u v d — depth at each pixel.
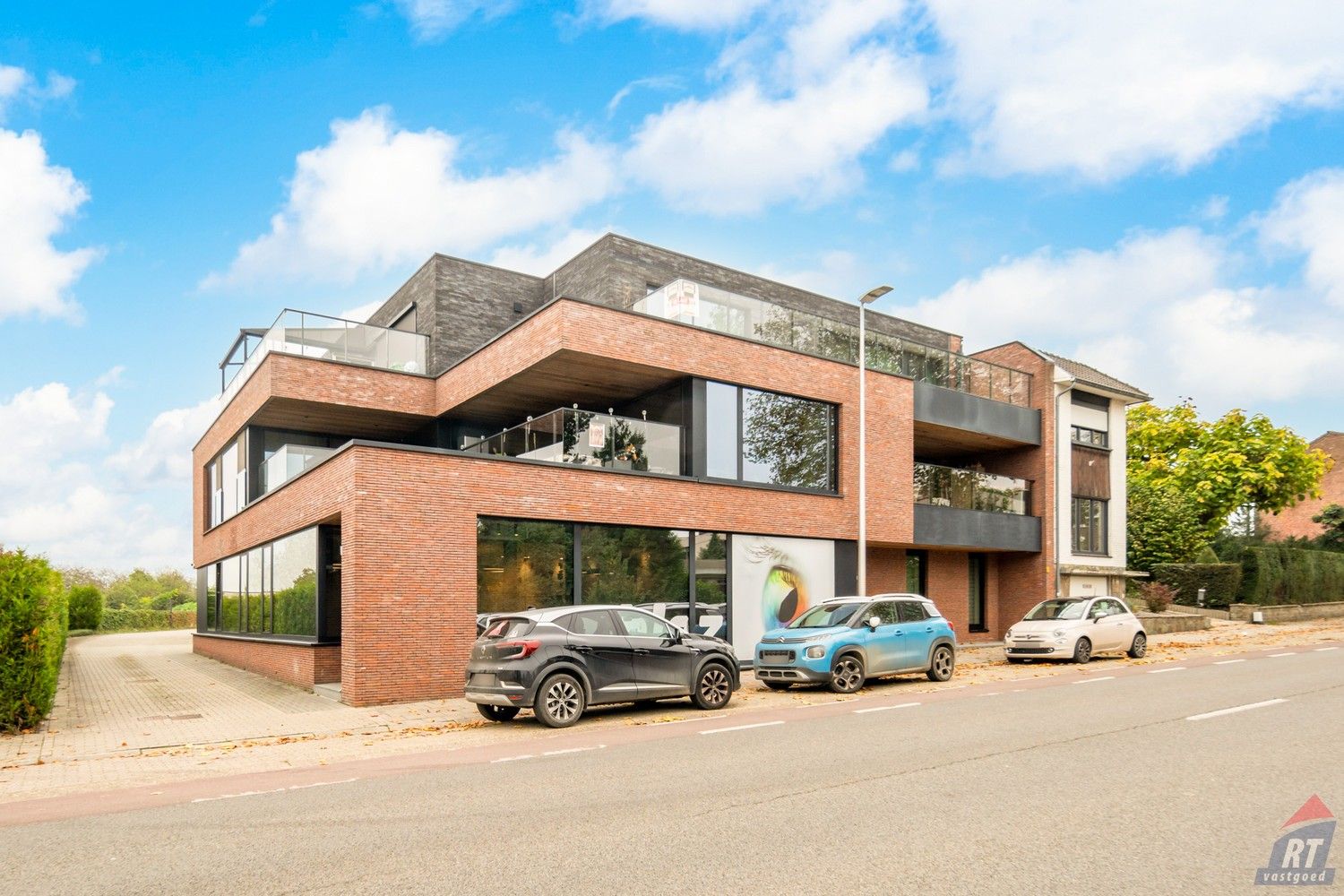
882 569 22.12
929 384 23.02
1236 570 31.36
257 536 20.30
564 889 4.87
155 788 8.04
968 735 9.61
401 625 13.98
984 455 27.56
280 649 17.97
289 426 22.28
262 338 21.39
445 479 14.62
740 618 18.22
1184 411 40.72
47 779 8.64
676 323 17.72
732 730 10.41
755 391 19.06
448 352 22.45
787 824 6.09
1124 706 11.55
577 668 11.37
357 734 11.13
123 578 55.78
